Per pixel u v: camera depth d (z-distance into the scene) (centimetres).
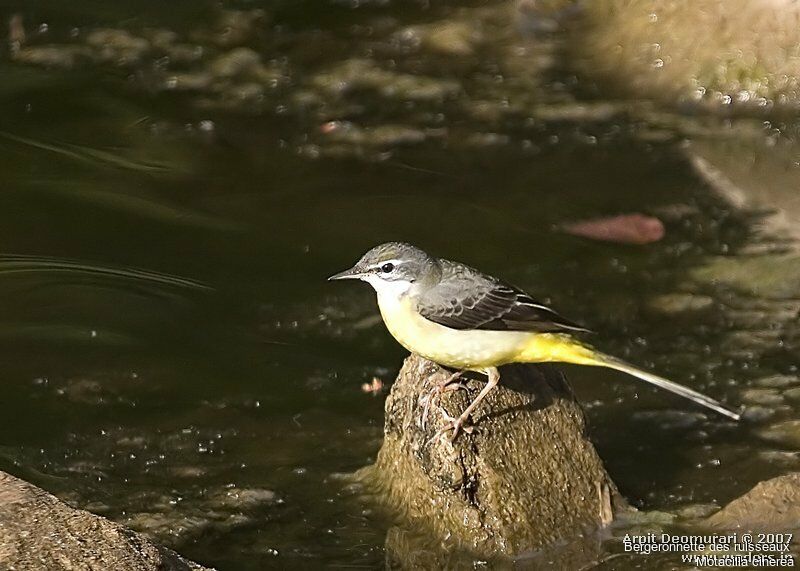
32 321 1309
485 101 1748
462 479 1015
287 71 1805
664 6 1861
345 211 1502
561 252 1449
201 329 1316
